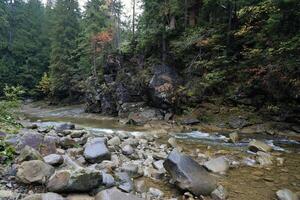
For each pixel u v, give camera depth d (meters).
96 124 20.78
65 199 5.16
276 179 7.66
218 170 8.15
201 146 11.76
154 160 8.76
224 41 19.23
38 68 48.62
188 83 20.22
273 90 16.16
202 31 19.75
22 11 51.72
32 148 6.91
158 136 14.28
